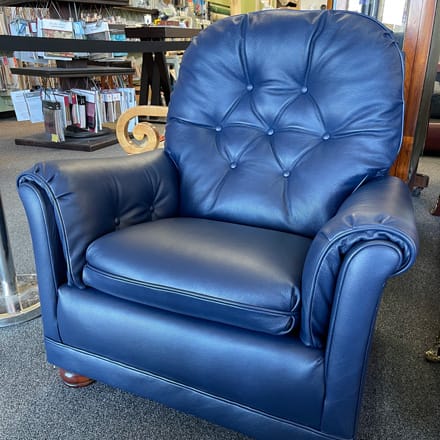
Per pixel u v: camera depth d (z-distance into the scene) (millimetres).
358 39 1199
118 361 1052
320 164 1191
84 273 1034
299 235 1174
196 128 1393
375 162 1140
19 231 2176
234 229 1142
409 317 1490
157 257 960
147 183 1271
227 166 1333
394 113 1152
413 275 1774
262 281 865
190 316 948
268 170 1273
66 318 1073
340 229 754
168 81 4598
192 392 980
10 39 1598
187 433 1035
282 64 1288
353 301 755
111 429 1046
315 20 1270
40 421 1067
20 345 1359
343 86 1197
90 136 4031
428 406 1100
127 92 4246
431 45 1816
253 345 882
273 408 897
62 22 3365
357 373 814
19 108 3857
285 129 1292
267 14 1349
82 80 4137
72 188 1033
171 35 3838
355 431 872
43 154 3643
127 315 1002
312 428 881
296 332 872
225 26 1383
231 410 944
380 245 711
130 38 3904
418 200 2641
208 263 924
